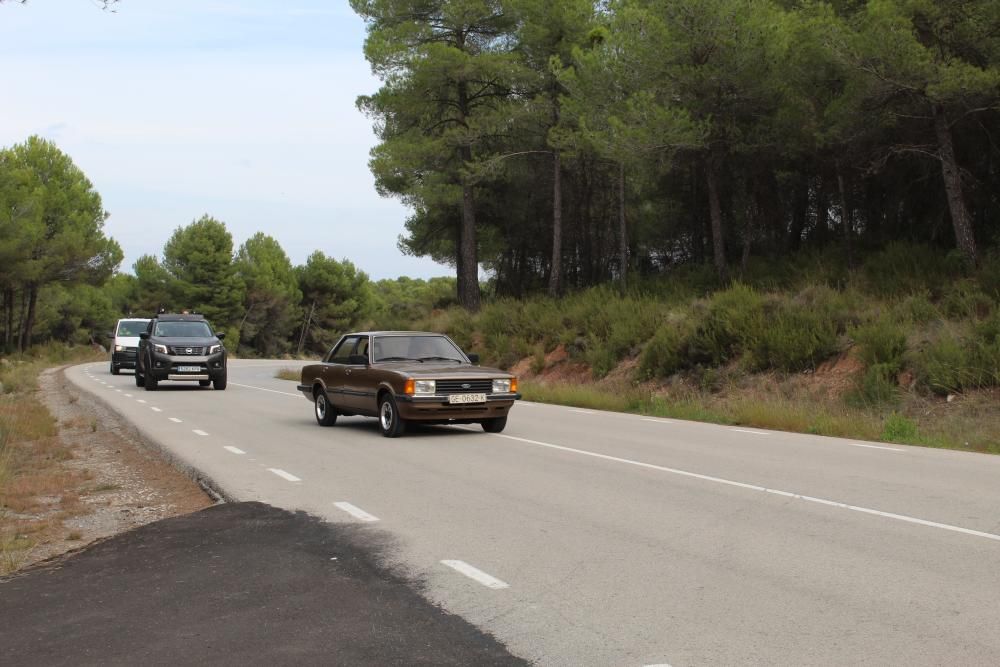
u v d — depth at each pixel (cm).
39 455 1251
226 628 490
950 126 2294
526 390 2344
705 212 3394
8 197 5281
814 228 3303
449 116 3841
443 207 4075
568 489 935
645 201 3850
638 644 467
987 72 2020
